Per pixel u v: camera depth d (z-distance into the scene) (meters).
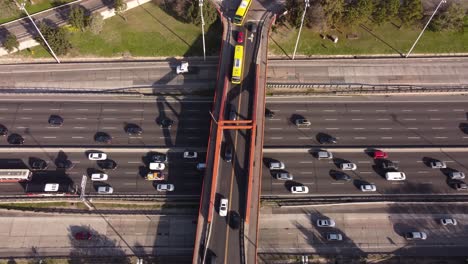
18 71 106.50
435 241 86.12
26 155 93.81
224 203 79.19
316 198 90.19
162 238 86.69
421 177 92.81
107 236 86.62
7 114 100.00
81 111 101.19
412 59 108.06
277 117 100.94
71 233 86.69
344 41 110.12
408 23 108.12
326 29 107.75
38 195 88.06
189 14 105.06
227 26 104.38
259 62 97.88
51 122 98.00
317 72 106.00
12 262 83.44
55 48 103.94
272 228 87.50
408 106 102.94
